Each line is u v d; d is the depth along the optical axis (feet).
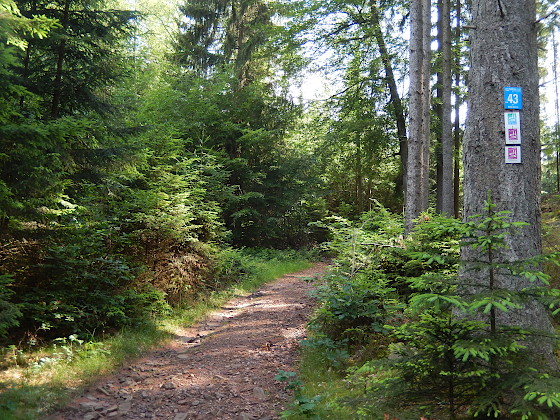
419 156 37.09
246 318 30.14
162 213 29.81
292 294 39.83
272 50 62.64
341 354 18.28
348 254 24.36
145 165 32.30
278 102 72.28
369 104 65.36
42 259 21.80
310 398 15.25
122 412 14.84
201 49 69.72
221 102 65.92
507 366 10.34
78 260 23.07
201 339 25.63
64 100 25.91
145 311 26.73
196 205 38.73
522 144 14.17
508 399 10.71
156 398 16.08
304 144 75.72
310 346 19.38
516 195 13.96
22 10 24.25
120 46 29.84
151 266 29.94
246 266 47.83
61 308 22.00
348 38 62.64
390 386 11.44
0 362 17.76
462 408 11.61
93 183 25.52
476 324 10.43
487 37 14.79
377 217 31.68
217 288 38.83
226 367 19.65
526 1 14.79
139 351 21.94
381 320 20.17
